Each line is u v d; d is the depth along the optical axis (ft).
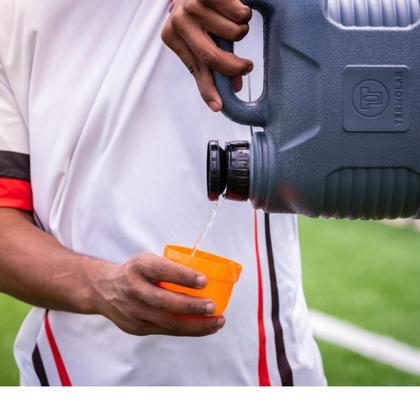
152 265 7.84
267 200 7.80
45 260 9.15
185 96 9.27
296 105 7.49
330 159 7.47
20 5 9.10
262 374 9.97
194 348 9.65
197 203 9.45
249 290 9.72
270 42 7.72
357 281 25.25
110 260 9.49
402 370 19.72
